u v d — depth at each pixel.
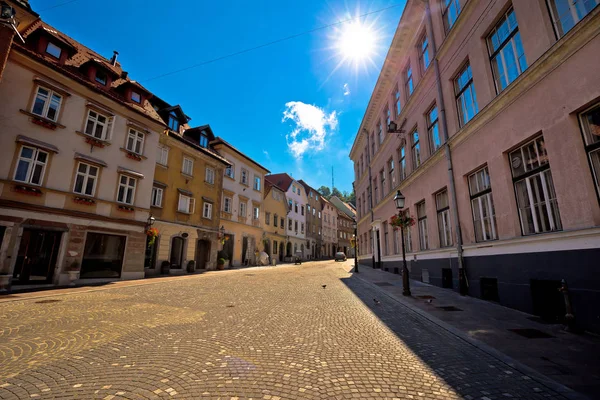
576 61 5.75
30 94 12.94
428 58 13.04
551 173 6.36
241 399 2.96
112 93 16.77
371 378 3.50
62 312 7.28
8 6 11.62
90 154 14.97
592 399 2.98
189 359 4.08
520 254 7.22
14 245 11.96
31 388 3.19
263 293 10.62
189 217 22.72
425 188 13.11
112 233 15.57
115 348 4.55
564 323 6.01
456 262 10.30
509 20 8.05
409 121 15.23
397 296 9.52
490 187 8.70
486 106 8.37
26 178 12.62
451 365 3.94
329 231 62.69
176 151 22.08
